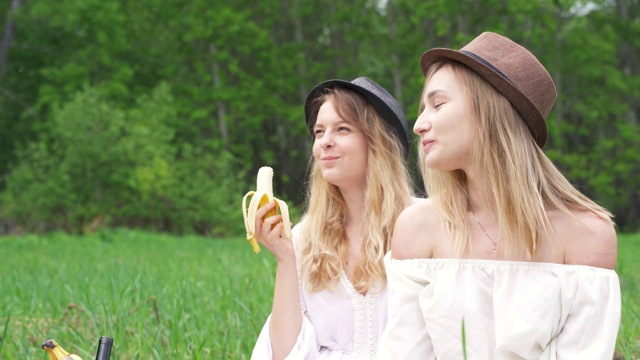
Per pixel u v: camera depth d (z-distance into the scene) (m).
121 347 4.39
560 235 2.58
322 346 3.47
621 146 35.81
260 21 36.31
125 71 31.31
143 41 34.38
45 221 26.55
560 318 2.55
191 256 13.10
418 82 29.31
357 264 3.46
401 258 2.75
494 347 2.59
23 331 4.85
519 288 2.55
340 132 3.51
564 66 34.19
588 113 35.00
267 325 3.32
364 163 3.50
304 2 35.03
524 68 2.61
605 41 34.75
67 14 30.30
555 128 33.19
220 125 33.41
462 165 2.62
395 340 2.72
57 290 6.86
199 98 32.75
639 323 5.20
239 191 30.16
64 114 26.08
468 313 2.58
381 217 3.47
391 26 32.72
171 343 4.35
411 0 30.81
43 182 26.19
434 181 2.72
